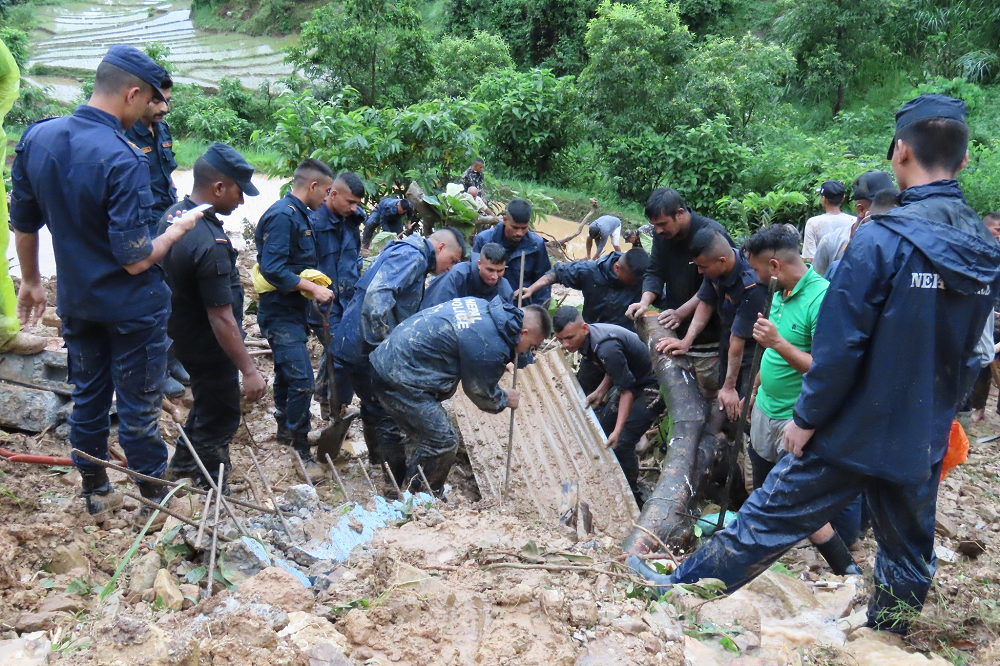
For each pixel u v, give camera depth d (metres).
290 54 23.28
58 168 2.89
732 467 3.54
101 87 3.00
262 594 2.49
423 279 4.85
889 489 2.84
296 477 4.75
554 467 5.12
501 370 4.29
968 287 2.55
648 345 5.29
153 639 2.15
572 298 8.49
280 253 4.67
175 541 2.90
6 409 4.13
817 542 3.70
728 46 18.69
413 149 10.13
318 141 9.65
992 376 6.30
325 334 4.79
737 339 4.52
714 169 16.39
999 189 12.91
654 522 4.11
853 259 2.62
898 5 20.94
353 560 2.96
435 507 3.54
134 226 2.93
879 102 20.77
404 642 2.39
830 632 2.99
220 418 4.16
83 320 3.13
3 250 3.95
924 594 2.97
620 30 18.05
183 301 3.81
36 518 3.25
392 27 22.30
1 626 2.41
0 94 3.82
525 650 2.40
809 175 15.20
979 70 19.55
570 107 18.86
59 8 46.69
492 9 28.64
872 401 2.66
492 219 8.80
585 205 16.92
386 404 4.39
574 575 2.90
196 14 45.19
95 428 3.29
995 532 4.52
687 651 2.59
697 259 4.48
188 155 22.22
